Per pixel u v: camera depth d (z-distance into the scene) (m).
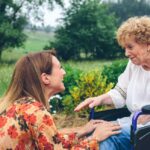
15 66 3.45
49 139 3.21
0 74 13.48
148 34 4.02
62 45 33.06
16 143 3.23
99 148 3.63
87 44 33.81
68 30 33.72
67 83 9.03
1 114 3.33
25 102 3.31
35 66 3.39
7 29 32.31
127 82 4.55
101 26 33.81
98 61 32.19
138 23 4.05
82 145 3.40
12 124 3.25
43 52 3.49
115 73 9.97
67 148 3.28
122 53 34.78
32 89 3.37
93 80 7.80
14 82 3.40
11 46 33.62
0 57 33.25
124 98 4.57
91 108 4.39
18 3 33.66
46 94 3.47
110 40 34.16
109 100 4.53
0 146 3.24
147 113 3.64
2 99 3.45
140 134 3.54
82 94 7.87
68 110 8.35
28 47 46.72
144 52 4.08
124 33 4.09
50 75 3.43
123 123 4.22
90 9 33.72
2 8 33.47
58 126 7.95
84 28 33.69
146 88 4.30
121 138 3.74
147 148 3.57
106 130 3.69
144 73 4.33
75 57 33.75
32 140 3.25
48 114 3.25
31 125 3.21
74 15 33.56
